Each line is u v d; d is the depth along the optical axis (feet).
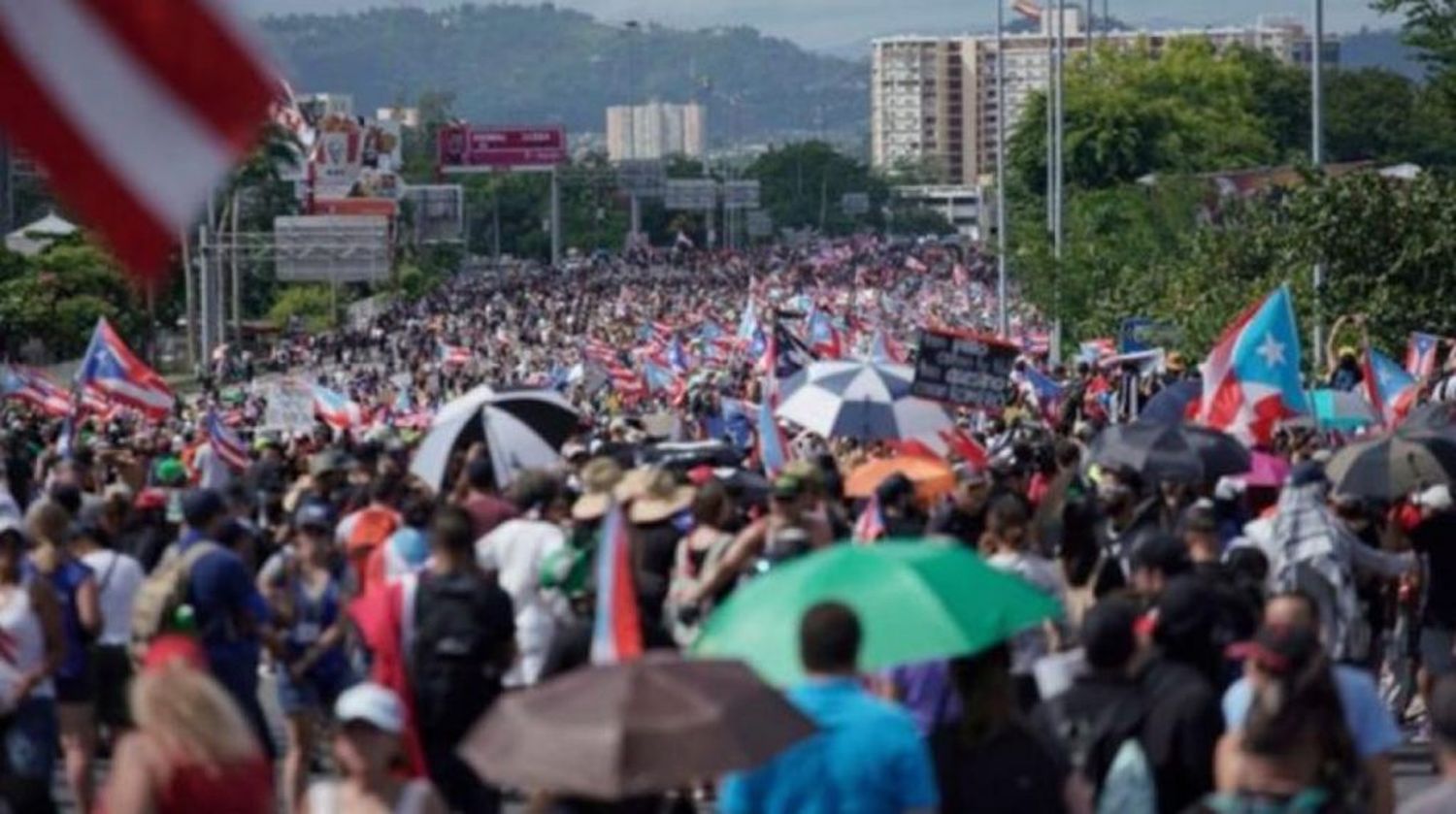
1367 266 204.85
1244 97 638.12
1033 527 76.23
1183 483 90.53
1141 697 53.83
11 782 57.62
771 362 180.96
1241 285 253.44
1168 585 56.49
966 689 49.75
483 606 66.49
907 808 46.01
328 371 511.81
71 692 76.48
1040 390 212.64
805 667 46.75
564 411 106.73
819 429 122.62
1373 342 203.10
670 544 78.43
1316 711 45.16
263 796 43.24
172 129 30.53
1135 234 370.73
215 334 552.82
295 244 597.11
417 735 66.69
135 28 30.37
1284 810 44.91
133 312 453.58
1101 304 333.42
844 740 45.83
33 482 134.82
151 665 50.47
